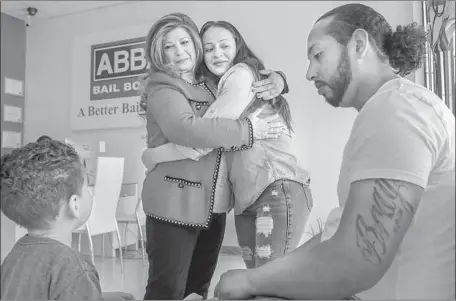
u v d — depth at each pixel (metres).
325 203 3.54
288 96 3.85
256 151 1.30
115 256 3.64
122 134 4.82
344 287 0.58
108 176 3.31
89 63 5.03
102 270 3.05
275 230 1.25
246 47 1.43
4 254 2.23
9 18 5.43
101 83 4.94
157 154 1.32
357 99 0.71
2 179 0.89
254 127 1.26
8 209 0.89
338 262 0.58
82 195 0.96
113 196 3.39
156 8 4.68
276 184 1.28
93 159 4.78
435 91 0.84
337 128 3.64
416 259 0.63
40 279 0.84
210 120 1.22
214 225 1.39
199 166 1.30
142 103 1.41
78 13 5.12
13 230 2.35
